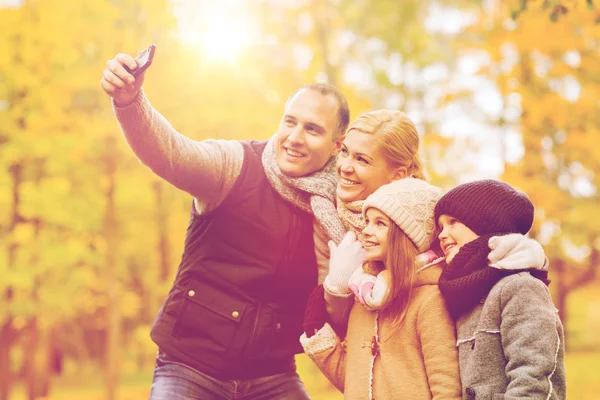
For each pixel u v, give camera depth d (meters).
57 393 26.02
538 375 2.19
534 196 12.31
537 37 11.62
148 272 20.88
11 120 12.29
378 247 2.60
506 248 2.37
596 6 7.23
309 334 2.84
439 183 13.88
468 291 2.39
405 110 16.98
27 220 13.58
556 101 12.02
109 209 13.77
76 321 24.56
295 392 3.13
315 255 3.03
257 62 12.62
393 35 17.09
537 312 2.27
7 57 12.08
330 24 14.91
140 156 2.68
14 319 13.94
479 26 12.57
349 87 15.46
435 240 2.67
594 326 36.50
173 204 17.56
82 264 15.08
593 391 14.61
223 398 3.00
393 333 2.55
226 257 2.99
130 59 2.51
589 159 13.30
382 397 2.53
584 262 22.81
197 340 2.98
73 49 12.20
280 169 2.95
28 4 12.02
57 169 13.41
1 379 13.95
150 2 11.23
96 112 13.32
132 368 24.97
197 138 12.10
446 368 2.43
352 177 2.76
